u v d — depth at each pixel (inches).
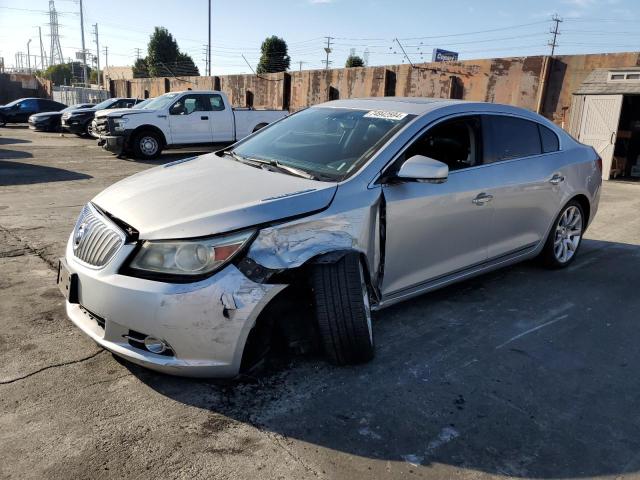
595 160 211.5
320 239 117.8
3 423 101.5
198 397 112.7
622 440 104.5
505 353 137.9
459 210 150.6
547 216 188.7
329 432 103.1
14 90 1815.9
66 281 119.4
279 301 117.7
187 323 104.9
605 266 216.4
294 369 124.8
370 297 135.7
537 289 185.9
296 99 952.9
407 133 141.6
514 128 175.6
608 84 509.4
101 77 3380.9
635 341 148.3
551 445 102.2
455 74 678.5
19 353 127.9
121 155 563.8
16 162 496.4
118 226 113.7
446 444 101.1
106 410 107.0
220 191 122.1
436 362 131.4
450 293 179.0
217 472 91.4
